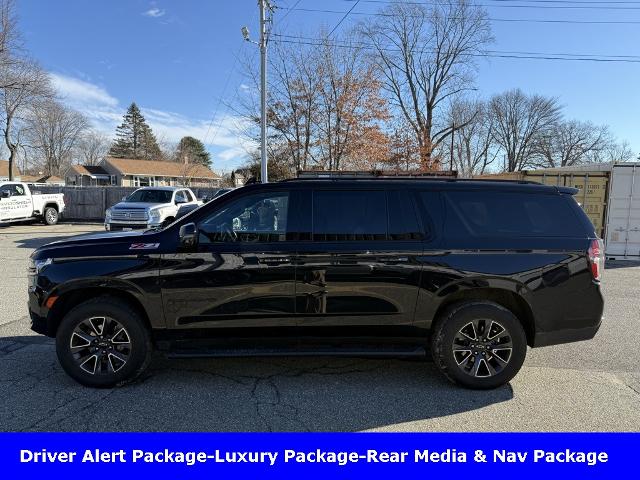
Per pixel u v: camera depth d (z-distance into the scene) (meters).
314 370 4.28
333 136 22.30
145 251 3.73
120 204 15.25
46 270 3.74
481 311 3.77
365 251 3.74
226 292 3.73
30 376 4.01
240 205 3.83
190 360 4.49
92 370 3.76
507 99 56.97
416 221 3.83
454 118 41.16
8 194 18.50
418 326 3.83
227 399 3.65
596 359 4.65
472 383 3.82
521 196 3.96
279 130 22.16
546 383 4.03
